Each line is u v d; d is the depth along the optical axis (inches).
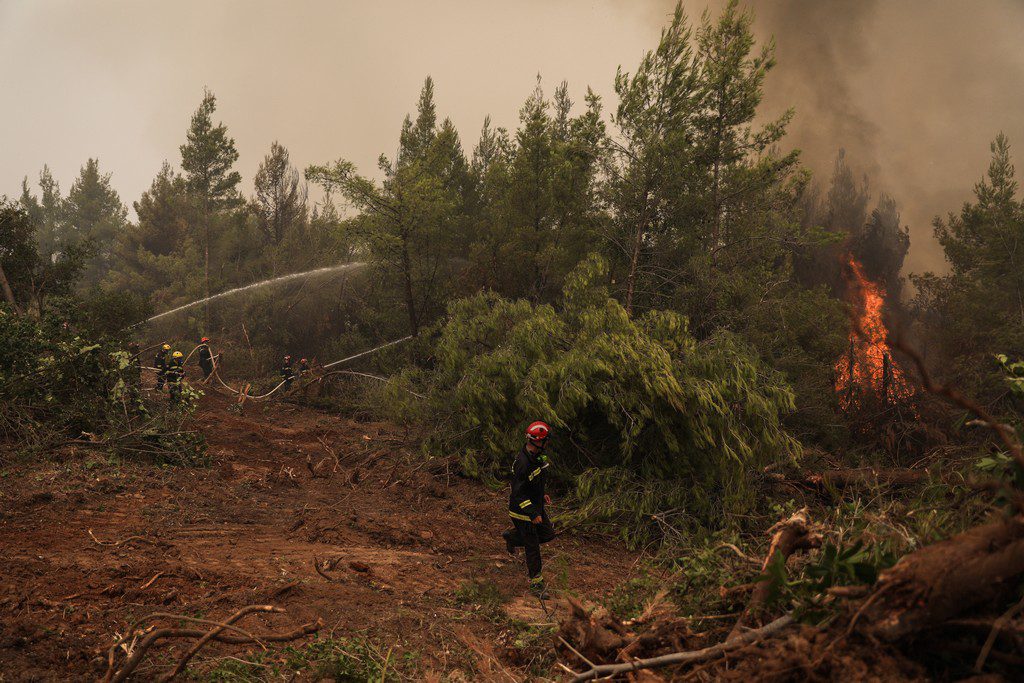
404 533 301.4
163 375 669.3
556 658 173.9
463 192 1033.5
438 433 456.4
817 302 768.9
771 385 401.7
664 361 380.5
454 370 469.1
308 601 205.2
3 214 595.5
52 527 243.6
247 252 1600.6
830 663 101.0
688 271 681.6
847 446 562.3
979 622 95.7
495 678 166.7
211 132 1488.7
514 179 788.6
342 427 600.7
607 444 419.8
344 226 780.0
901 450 543.8
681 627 145.9
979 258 1023.0
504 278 789.9
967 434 503.8
